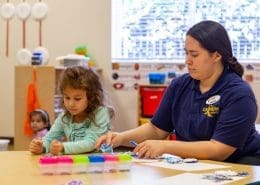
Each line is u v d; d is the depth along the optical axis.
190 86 1.81
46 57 4.42
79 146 1.71
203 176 1.26
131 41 4.57
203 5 4.39
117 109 4.53
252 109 1.66
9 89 4.73
